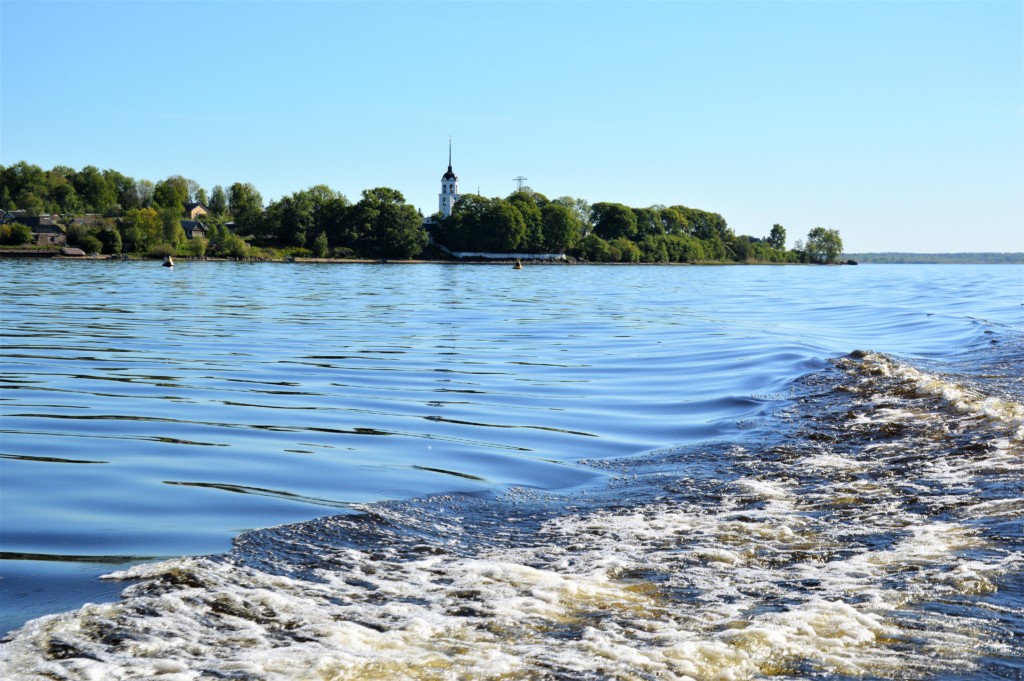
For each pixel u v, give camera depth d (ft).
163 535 24.97
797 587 20.70
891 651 17.24
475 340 86.84
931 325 98.68
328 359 69.77
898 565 22.17
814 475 32.01
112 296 156.76
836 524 26.09
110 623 18.06
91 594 20.02
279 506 28.37
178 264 419.95
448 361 69.46
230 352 73.72
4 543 24.12
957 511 26.84
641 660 16.78
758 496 29.55
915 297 175.42
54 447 37.35
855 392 48.49
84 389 53.31
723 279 341.82
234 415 45.42
